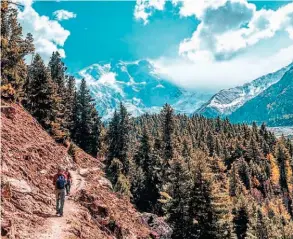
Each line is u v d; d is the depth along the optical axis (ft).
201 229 111.55
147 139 258.78
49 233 48.08
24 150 80.18
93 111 288.10
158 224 122.21
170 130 254.47
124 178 185.88
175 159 123.85
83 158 181.68
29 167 73.41
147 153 253.44
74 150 153.38
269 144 545.44
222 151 439.63
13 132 88.74
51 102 183.62
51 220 54.60
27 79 207.41
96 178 122.01
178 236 113.60
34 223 49.34
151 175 230.68
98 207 80.69
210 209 112.16
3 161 61.57
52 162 96.22
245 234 192.44
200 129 546.26
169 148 245.45
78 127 273.13
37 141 104.73
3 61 151.12
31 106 182.39
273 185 441.68
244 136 524.11
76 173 109.91
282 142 541.75
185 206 113.91
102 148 304.30
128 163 252.62
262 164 453.17
